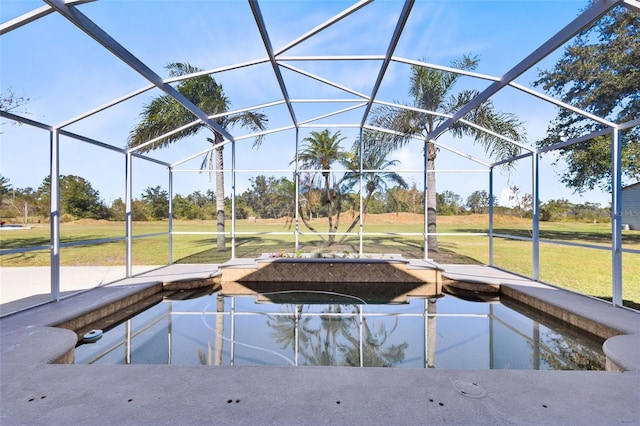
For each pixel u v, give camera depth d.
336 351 4.25
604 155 8.58
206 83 8.30
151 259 12.09
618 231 4.77
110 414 2.07
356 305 6.26
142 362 3.88
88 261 11.71
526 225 10.41
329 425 1.95
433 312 5.84
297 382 2.50
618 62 7.80
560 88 9.39
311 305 6.26
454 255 10.76
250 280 7.89
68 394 2.33
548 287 6.15
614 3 2.93
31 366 2.79
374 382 2.50
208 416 2.04
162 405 2.18
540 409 2.14
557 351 4.21
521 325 5.19
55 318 4.23
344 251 10.06
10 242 11.11
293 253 9.17
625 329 3.84
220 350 4.26
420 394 2.33
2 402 2.23
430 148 10.68
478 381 2.53
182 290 6.97
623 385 2.50
